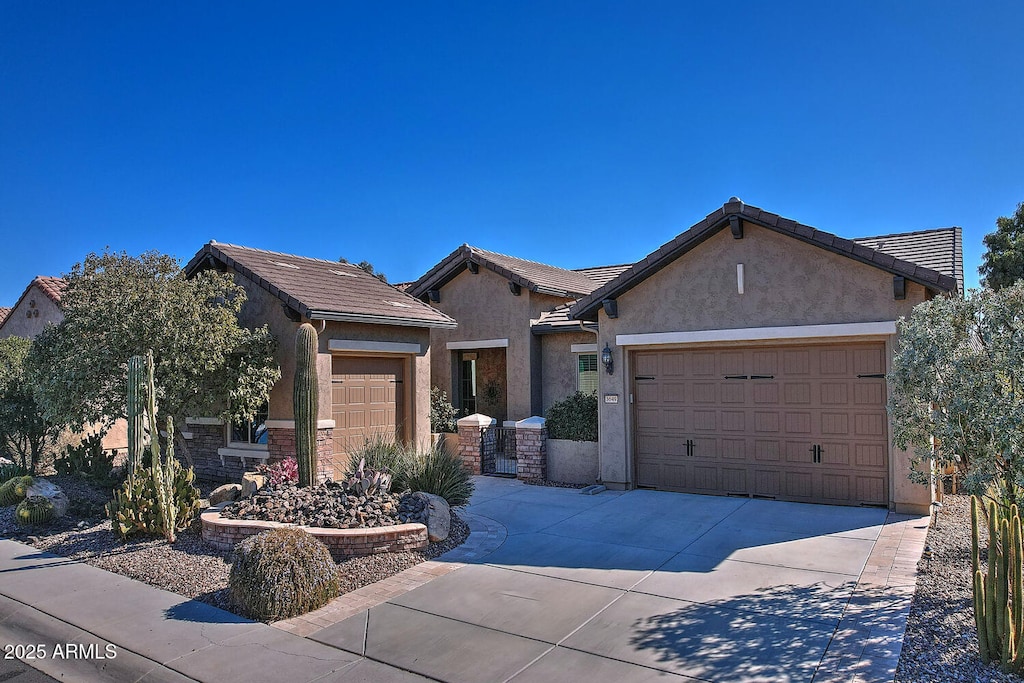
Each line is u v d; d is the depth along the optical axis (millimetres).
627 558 9070
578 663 6020
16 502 12039
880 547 9242
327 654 6340
